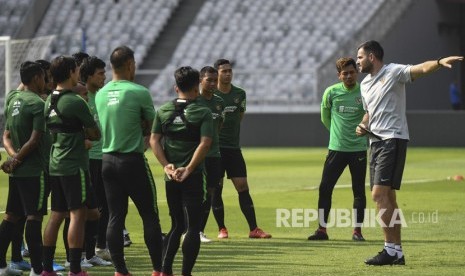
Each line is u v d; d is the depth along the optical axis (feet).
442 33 425.28
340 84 136.56
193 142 96.48
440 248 120.88
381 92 108.47
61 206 100.48
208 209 129.29
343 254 117.70
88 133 99.40
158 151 96.73
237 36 417.49
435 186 208.13
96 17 431.02
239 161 136.46
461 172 247.09
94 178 119.24
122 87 98.73
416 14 409.08
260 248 124.16
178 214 97.91
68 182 98.73
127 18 428.97
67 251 111.86
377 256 108.06
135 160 97.96
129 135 97.96
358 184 132.77
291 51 406.00
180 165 96.48
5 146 106.32
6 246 105.91
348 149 132.87
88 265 112.16
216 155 126.72
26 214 102.27
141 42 418.51
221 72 135.74
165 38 423.23
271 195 192.13
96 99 100.07
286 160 297.94
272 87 385.09
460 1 422.82
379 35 388.98
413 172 247.50
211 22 425.28
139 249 124.98
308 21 417.90
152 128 97.81
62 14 431.02
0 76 282.97
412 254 115.75
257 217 159.22
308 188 206.49
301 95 377.71
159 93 387.55
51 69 99.50
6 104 106.93
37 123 102.58
